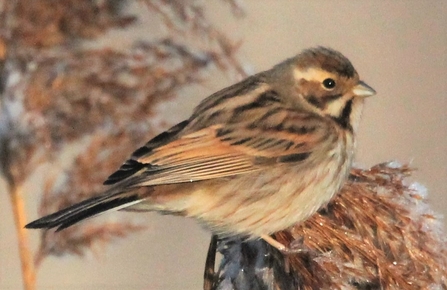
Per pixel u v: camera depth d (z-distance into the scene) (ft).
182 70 10.80
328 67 10.75
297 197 10.71
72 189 10.80
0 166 10.82
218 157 10.70
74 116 10.80
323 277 10.62
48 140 10.80
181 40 10.81
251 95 10.75
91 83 10.80
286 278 10.65
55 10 10.77
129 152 10.81
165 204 10.69
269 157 10.71
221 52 10.82
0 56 10.78
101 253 11.19
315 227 10.69
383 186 10.72
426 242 10.66
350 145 10.75
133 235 11.21
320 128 10.73
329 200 10.71
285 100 10.75
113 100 10.80
